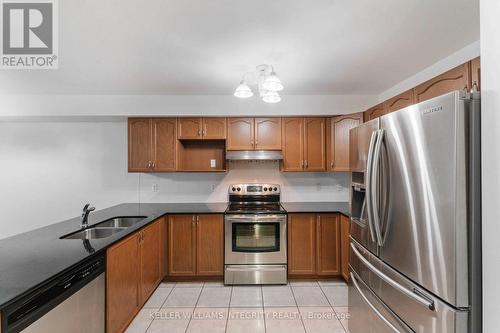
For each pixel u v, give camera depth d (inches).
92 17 64.4
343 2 58.7
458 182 42.4
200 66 94.0
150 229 103.3
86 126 146.3
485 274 40.4
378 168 60.6
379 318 62.7
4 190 145.1
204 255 122.9
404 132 53.1
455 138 42.5
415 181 50.4
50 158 146.0
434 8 61.0
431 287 47.1
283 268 120.0
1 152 145.1
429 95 76.3
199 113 129.4
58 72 98.7
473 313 42.5
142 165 131.1
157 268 111.1
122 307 79.7
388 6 60.2
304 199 147.0
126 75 102.5
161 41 76.0
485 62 40.3
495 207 38.6
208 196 147.6
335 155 130.6
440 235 45.3
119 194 146.9
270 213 120.6
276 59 88.4
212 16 63.7
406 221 52.9
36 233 83.6
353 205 79.4
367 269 69.5
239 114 130.3
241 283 120.0
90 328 64.6
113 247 74.5
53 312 52.7
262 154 131.3
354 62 91.2
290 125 133.0
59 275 52.8
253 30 70.2
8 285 46.3
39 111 125.8
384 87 119.2
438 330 45.6
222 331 85.3
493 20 38.8
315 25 67.9
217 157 145.3
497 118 38.3
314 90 123.4
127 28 69.2
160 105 128.7
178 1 58.0
